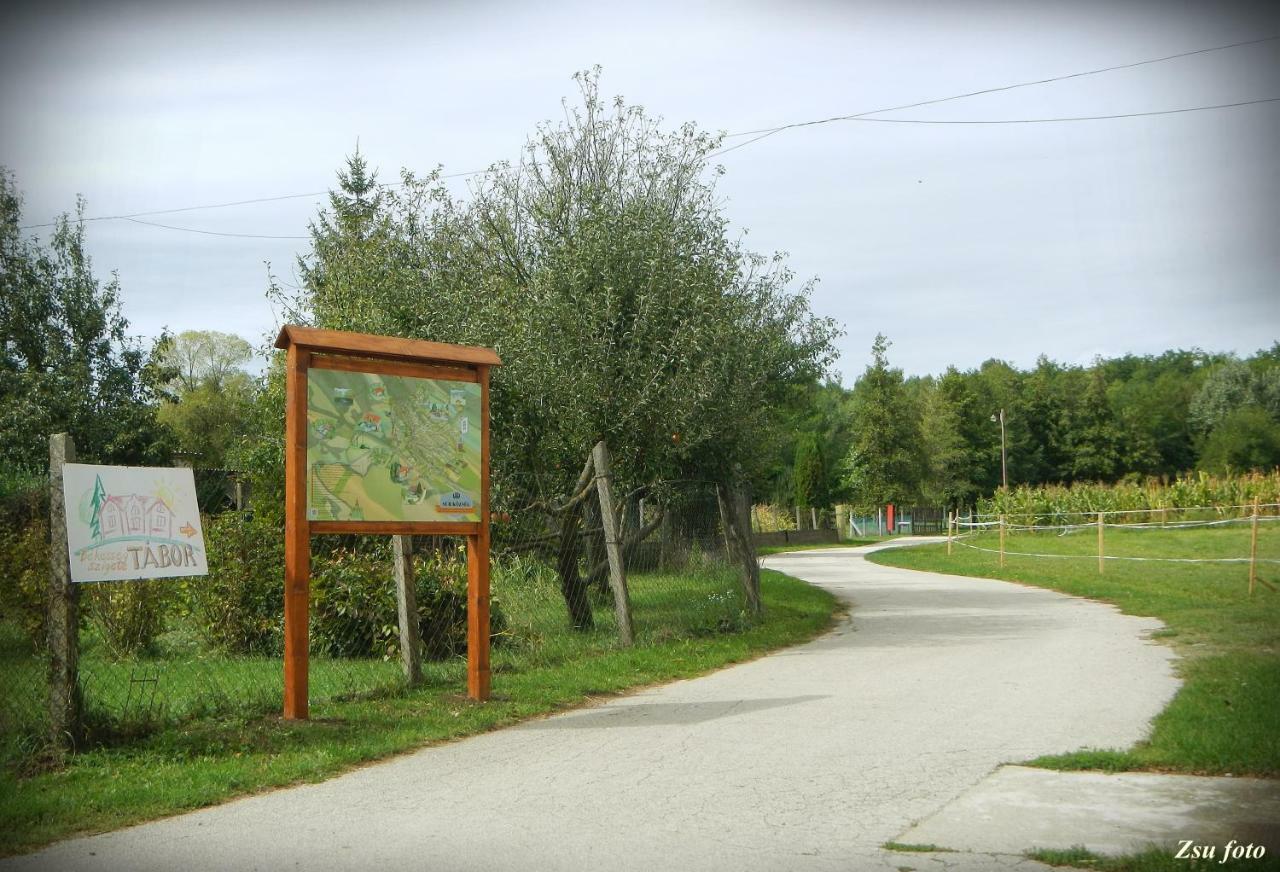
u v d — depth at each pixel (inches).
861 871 175.9
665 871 177.2
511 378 465.1
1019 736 273.6
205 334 2085.4
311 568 432.1
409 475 320.8
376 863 183.3
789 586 820.6
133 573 264.1
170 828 205.9
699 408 493.4
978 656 429.1
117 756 254.5
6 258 940.0
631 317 500.7
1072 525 1456.7
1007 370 3400.6
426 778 243.1
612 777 241.1
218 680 357.4
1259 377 2288.4
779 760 253.9
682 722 303.9
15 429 898.1
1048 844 187.2
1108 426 3002.0
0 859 187.6
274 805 221.6
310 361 303.7
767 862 181.0
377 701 326.3
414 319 500.1
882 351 2755.9
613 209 540.4
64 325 975.6
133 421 986.1
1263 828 193.8
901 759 251.9
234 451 541.3
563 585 481.1
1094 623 543.5
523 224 587.5
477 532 336.2
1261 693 302.8
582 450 485.1
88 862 185.8
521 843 193.5
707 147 581.9
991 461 3068.4
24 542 293.4
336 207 748.0
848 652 452.8
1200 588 714.2
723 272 532.4
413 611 356.8
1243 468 2178.9
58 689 253.8
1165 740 256.7
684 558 532.1
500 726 303.3
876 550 1765.5
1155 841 187.2
